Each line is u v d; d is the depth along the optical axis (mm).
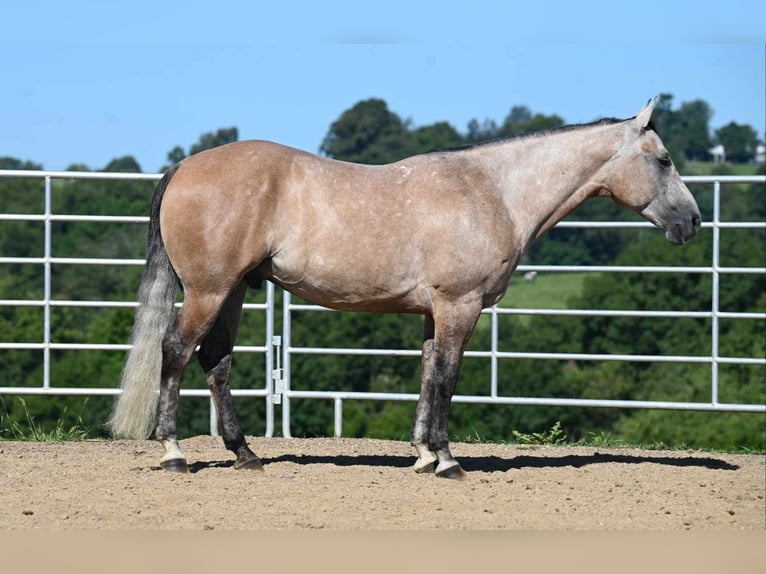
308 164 9672
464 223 9594
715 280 12500
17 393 12602
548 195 10086
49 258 12648
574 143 10180
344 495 9078
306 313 38125
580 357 12555
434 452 9961
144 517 8273
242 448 10195
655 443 13211
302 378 37594
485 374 39406
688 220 10211
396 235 9562
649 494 9492
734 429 37531
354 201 9586
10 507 8547
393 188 9672
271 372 13180
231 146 9695
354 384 38188
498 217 9766
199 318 9531
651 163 10203
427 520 8328
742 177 12453
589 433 13898
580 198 10273
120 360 38531
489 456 11523
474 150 10047
